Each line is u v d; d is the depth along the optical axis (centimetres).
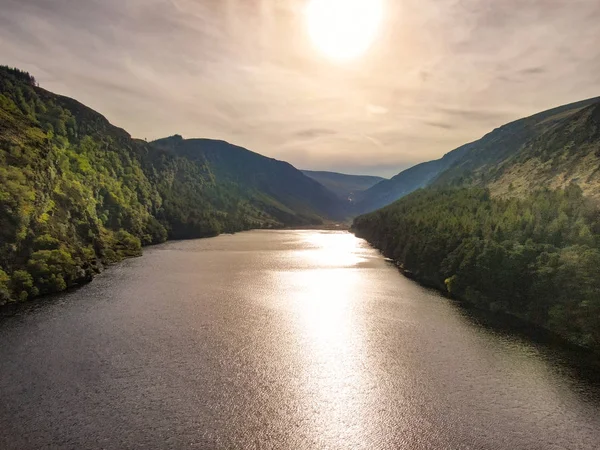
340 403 5400
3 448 4291
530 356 7088
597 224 10931
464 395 5697
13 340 7175
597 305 7694
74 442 4419
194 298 10306
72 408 5066
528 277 9581
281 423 4906
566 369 6600
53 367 6159
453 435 4772
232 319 8662
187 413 5044
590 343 7475
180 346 7106
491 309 9831
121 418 4891
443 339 7806
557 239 10756
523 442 4688
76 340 7238
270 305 9825
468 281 10981
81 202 16388
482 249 11175
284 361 6619
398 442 4625
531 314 9088
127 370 6125
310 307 9738
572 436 4825
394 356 6956
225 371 6200
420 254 14500
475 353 7175
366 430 4831
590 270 8325
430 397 5616
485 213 15312
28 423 4734
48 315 8606
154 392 5509
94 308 9200
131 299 10062
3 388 5503
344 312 9406
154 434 4606
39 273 10512
